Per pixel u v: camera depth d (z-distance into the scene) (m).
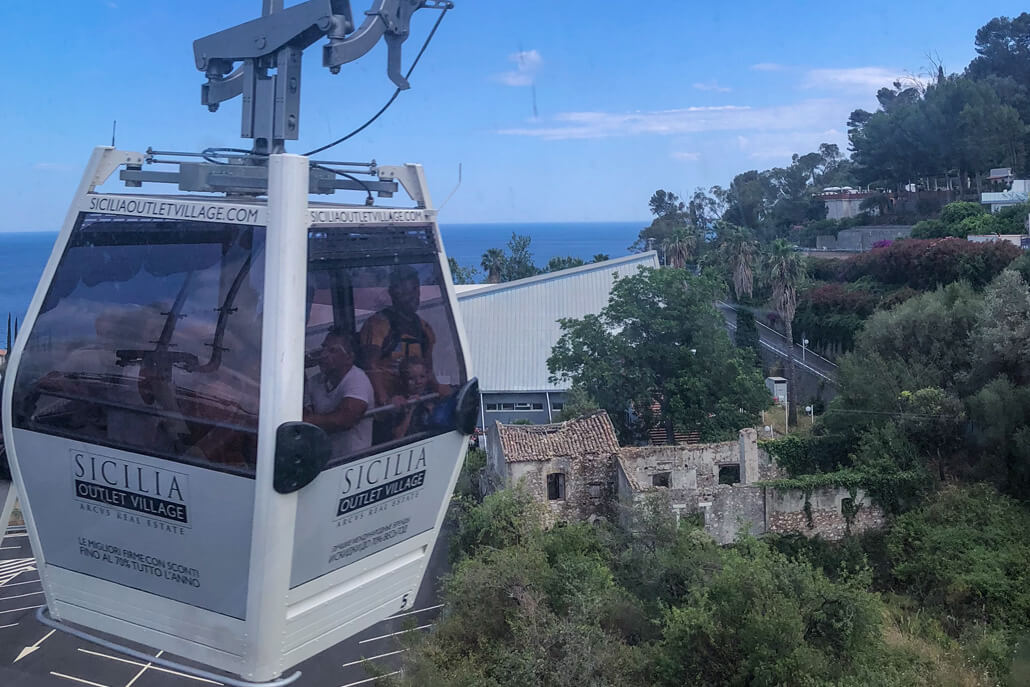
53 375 6.45
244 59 6.72
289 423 5.38
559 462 33.41
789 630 21.80
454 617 25.84
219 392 5.62
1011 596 27.84
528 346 53.47
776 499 33.06
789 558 32.06
